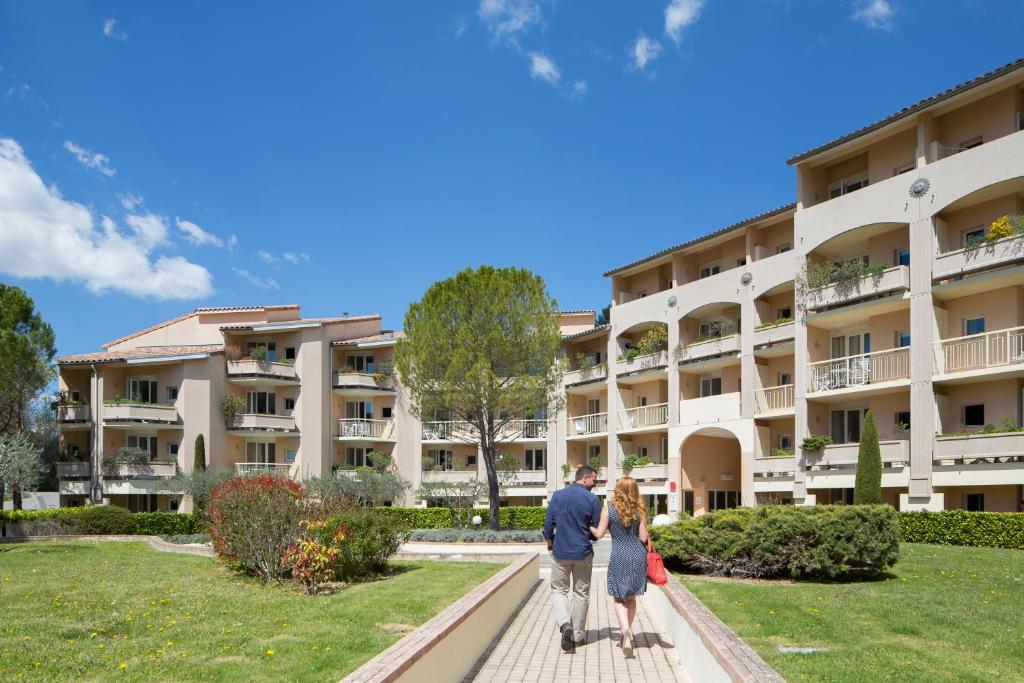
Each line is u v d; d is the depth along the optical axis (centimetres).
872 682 686
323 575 1343
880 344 2705
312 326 4372
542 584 1658
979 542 1989
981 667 740
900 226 2636
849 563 1331
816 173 2970
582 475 963
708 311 3491
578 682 777
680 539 1439
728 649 609
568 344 4378
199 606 1102
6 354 3547
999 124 2383
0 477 2878
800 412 2817
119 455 3922
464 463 4569
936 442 2336
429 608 1058
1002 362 2289
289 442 4341
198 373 4125
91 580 1454
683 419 3425
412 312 3139
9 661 737
